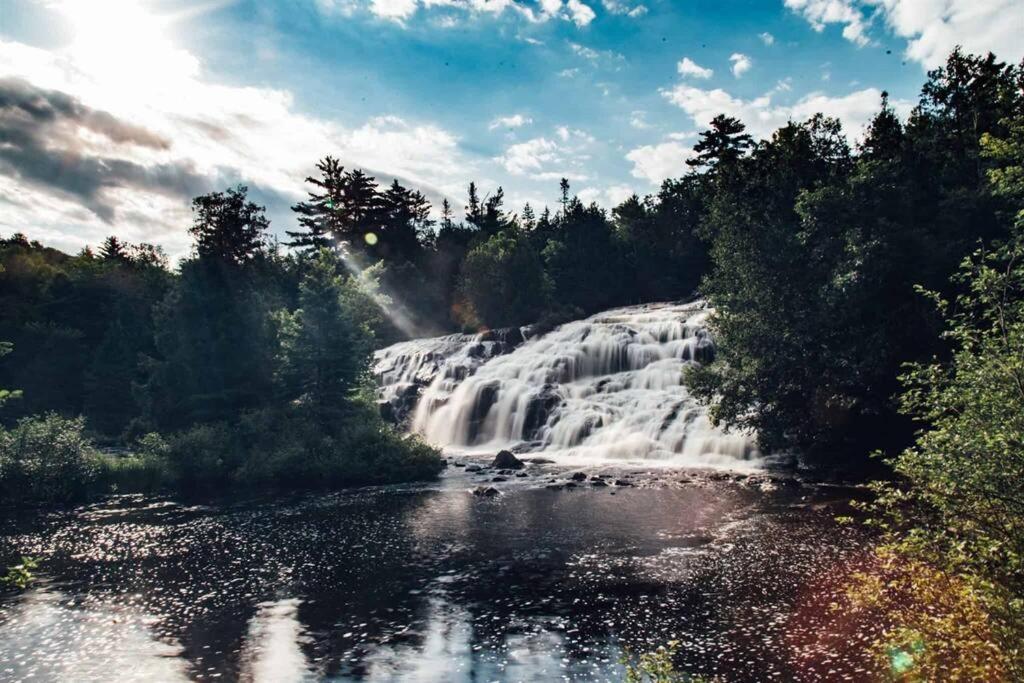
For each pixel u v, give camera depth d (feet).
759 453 110.83
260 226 183.93
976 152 109.50
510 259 261.03
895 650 34.04
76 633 43.45
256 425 115.75
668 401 130.72
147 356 151.64
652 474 100.22
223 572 56.39
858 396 99.35
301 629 43.34
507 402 148.66
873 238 90.17
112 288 232.94
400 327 272.72
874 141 158.40
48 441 95.91
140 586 53.11
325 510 81.71
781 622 41.06
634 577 51.65
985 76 139.33
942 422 27.43
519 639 40.63
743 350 104.22
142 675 37.11
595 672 35.73
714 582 49.44
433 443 152.25
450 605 47.06
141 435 143.54
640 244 306.35
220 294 140.97
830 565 51.85
